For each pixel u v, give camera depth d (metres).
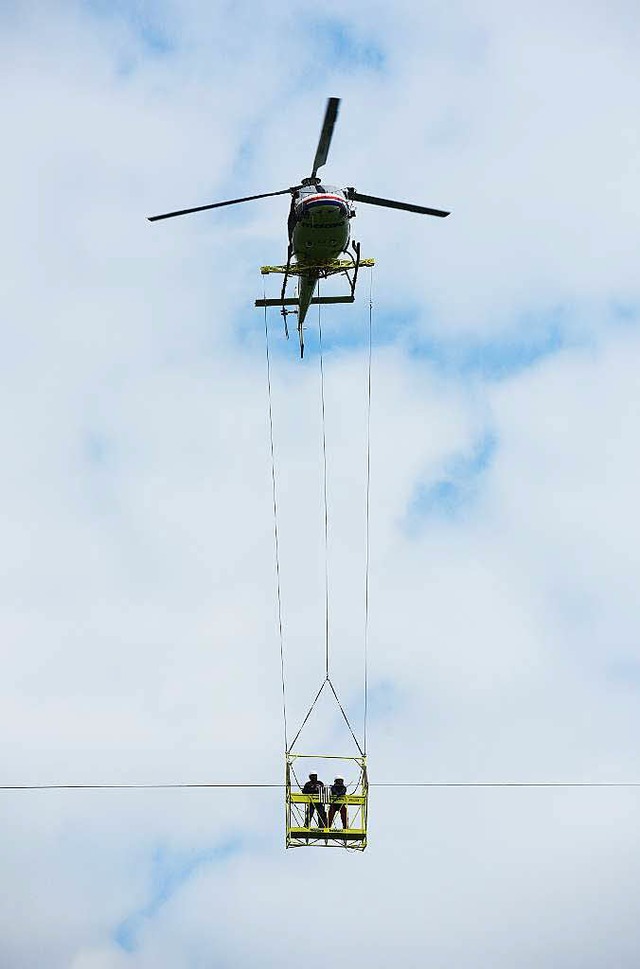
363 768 89.69
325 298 109.12
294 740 90.69
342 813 88.88
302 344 111.94
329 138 105.06
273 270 107.56
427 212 108.38
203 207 108.06
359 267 107.00
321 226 103.81
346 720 92.25
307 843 88.00
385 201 108.06
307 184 107.62
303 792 89.62
